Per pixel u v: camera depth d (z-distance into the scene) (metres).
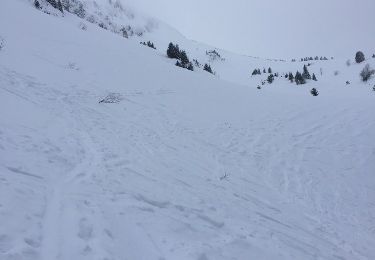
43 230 5.06
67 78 17.98
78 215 5.70
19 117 10.34
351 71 115.31
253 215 8.50
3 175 6.21
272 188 11.61
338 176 14.09
